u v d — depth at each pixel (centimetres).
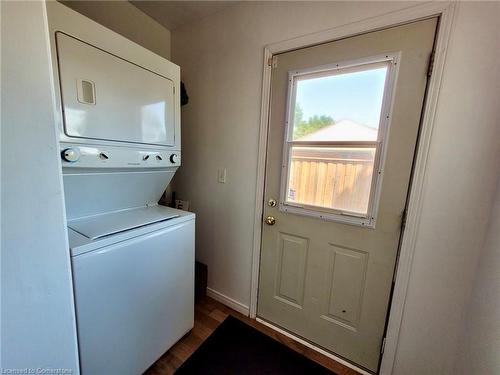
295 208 143
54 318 55
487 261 90
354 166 123
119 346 106
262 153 150
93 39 98
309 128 134
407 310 116
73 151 93
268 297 164
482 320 88
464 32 92
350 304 134
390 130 111
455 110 96
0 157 43
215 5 153
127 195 133
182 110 188
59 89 89
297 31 130
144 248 112
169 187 206
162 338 129
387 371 125
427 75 101
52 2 85
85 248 87
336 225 133
